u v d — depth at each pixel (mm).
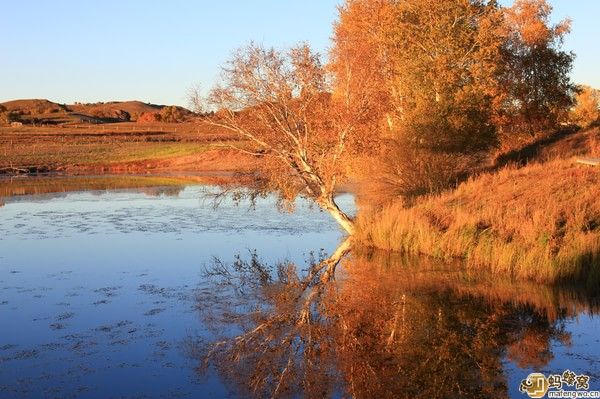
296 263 19297
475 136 29391
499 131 37781
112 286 16422
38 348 11633
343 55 21500
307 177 22031
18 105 185875
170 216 31094
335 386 9953
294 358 11219
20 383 10016
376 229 20750
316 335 12453
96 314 13852
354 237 21844
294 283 16734
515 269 16062
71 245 22672
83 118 143875
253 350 11617
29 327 12898
